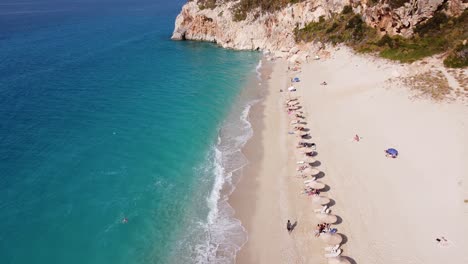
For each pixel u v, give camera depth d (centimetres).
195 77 7256
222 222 3131
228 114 5375
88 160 4056
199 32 11088
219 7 10650
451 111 4100
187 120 5144
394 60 6066
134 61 8556
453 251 2519
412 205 3011
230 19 10306
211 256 2788
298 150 4056
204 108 5591
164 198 3444
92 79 7012
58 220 3147
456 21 5997
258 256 2766
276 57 8662
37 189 3538
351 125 4538
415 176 3341
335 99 5441
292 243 2850
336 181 3516
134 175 3797
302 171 3628
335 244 2727
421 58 5697
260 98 6012
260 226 3064
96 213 3234
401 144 3884
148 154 4206
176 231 3045
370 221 2945
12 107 5500
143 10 19412
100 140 4519
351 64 6719
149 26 13912
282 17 9288
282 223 3072
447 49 5594
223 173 3831
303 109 5331
